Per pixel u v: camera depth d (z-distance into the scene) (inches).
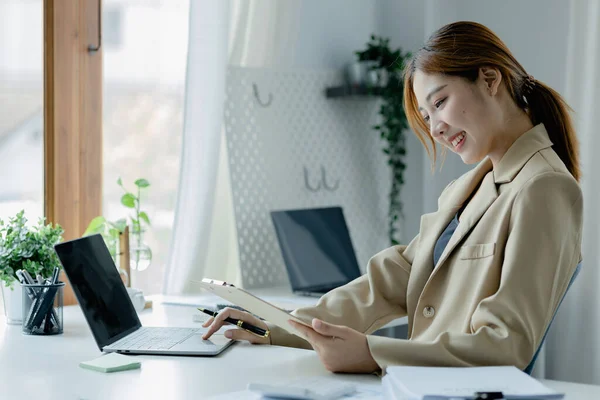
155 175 112.1
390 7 141.0
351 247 120.3
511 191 57.1
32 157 97.3
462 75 58.7
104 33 105.3
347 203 131.5
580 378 114.0
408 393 43.5
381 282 68.9
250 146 118.0
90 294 66.2
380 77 127.0
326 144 129.0
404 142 139.6
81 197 101.7
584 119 113.3
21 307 79.7
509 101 60.7
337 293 69.0
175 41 112.9
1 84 94.0
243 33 118.7
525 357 51.5
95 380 54.4
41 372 57.1
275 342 66.9
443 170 130.0
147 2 109.3
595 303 112.4
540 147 58.2
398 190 136.9
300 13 127.0
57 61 98.2
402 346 52.4
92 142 103.0
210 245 115.9
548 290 52.9
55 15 97.7
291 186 123.0
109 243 95.7
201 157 106.0
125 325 70.7
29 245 80.8
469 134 59.9
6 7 94.1
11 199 95.4
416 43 137.4
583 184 113.0
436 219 66.5
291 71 124.6
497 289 56.2
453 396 42.4
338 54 133.8
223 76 107.9
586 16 113.5
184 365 58.9
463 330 56.1
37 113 97.7
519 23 123.8
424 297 61.6
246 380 53.9
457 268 59.4
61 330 75.1
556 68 120.2
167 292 105.2
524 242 53.3
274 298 104.0
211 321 69.6
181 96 114.1
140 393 50.5
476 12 127.6
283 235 112.2
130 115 108.8
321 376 54.8
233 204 114.7
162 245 112.9
